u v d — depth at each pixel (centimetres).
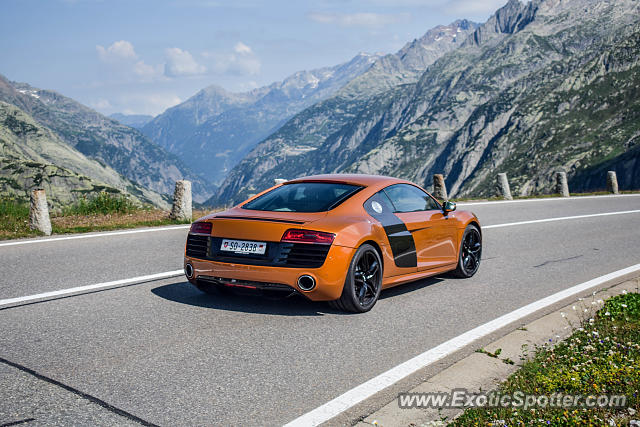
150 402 360
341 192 613
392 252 618
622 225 1408
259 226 548
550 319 562
